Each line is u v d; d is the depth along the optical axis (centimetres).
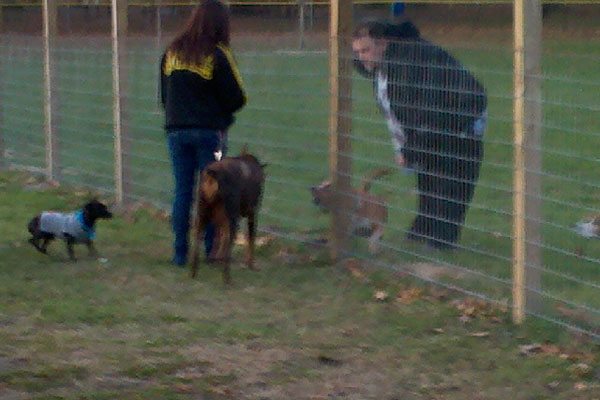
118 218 1138
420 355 694
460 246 861
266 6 2578
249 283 873
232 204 869
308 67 1140
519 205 752
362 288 853
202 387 623
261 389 626
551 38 2442
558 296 785
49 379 625
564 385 642
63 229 930
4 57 1512
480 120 862
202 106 905
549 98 1048
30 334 718
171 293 838
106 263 934
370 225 932
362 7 2022
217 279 884
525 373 660
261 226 1052
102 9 2520
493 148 1001
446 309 793
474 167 858
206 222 883
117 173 1221
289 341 718
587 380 650
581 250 894
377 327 753
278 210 1083
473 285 831
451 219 862
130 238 1041
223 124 918
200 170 916
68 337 712
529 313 757
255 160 912
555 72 1308
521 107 742
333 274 901
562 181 1125
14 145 1482
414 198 1059
